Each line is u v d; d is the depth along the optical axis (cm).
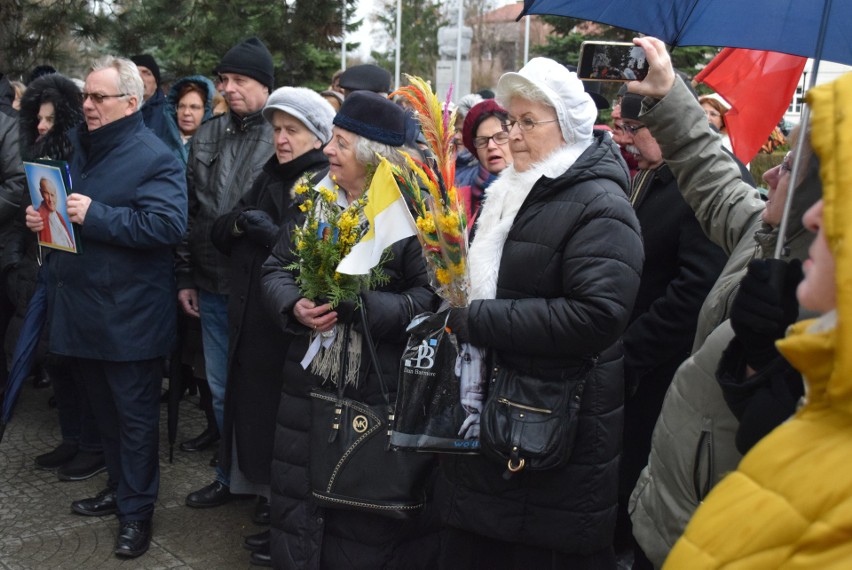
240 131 411
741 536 109
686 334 289
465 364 240
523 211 240
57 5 728
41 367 575
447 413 238
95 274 349
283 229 307
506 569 254
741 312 162
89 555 351
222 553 357
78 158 371
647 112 232
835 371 102
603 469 238
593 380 237
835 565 102
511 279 239
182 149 525
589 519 238
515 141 245
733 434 190
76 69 895
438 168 229
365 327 268
